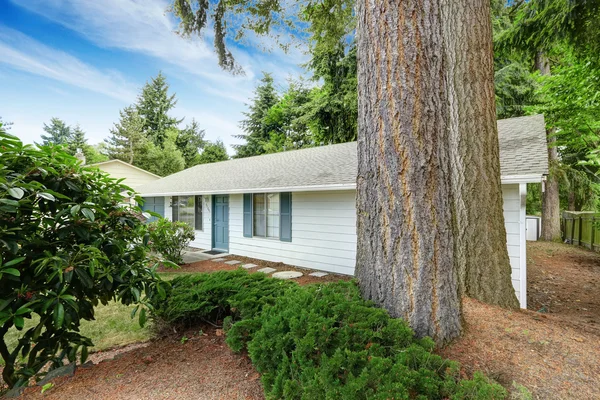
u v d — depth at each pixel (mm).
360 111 2389
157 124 30312
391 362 1664
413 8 2148
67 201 2623
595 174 10969
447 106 2248
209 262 8156
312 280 6250
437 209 2123
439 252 2107
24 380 2309
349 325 1949
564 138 8711
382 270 2193
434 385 1560
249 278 3488
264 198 8383
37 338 2354
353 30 6023
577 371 1818
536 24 6512
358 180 2408
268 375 1872
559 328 2398
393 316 2129
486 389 1511
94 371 2412
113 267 2730
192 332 3168
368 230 2297
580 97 7082
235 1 5102
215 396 1959
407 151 2117
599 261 7812
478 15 3729
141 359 2605
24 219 2373
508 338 2162
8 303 2113
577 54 6371
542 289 5566
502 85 11234
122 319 4289
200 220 10453
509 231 4613
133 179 17812
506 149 5461
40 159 2533
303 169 8211
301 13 5516
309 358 1851
